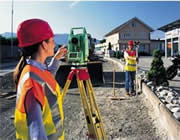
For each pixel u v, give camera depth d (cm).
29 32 107
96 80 816
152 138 310
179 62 850
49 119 107
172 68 861
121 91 682
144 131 338
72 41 231
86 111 242
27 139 96
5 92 693
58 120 116
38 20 112
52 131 109
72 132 343
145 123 374
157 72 686
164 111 346
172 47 2220
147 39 4375
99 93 657
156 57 700
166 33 2383
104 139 254
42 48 112
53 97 112
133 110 457
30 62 109
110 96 607
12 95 655
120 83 848
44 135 91
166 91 566
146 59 2600
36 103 95
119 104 512
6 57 3175
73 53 229
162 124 354
